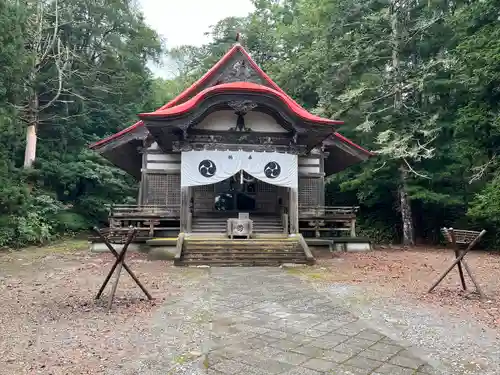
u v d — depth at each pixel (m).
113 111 31.67
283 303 7.62
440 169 21.56
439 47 22.42
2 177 18.69
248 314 6.80
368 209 26.66
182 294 8.36
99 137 32.09
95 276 10.55
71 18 27.25
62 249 17.14
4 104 17.39
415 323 6.36
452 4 21.08
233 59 18.55
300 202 18.83
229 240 14.27
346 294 8.47
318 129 15.23
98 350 5.04
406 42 20.91
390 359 4.81
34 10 24.77
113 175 27.33
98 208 25.62
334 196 28.14
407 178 21.45
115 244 15.69
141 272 11.23
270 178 15.75
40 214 21.88
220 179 15.51
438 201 20.69
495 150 16.72
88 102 30.55
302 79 28.53
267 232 17.33
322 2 26.83
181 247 13.42
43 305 7.35
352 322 6.38
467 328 6.14
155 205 17.75
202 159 15.54
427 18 20.89
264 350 5.06
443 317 6.73
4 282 9.73
